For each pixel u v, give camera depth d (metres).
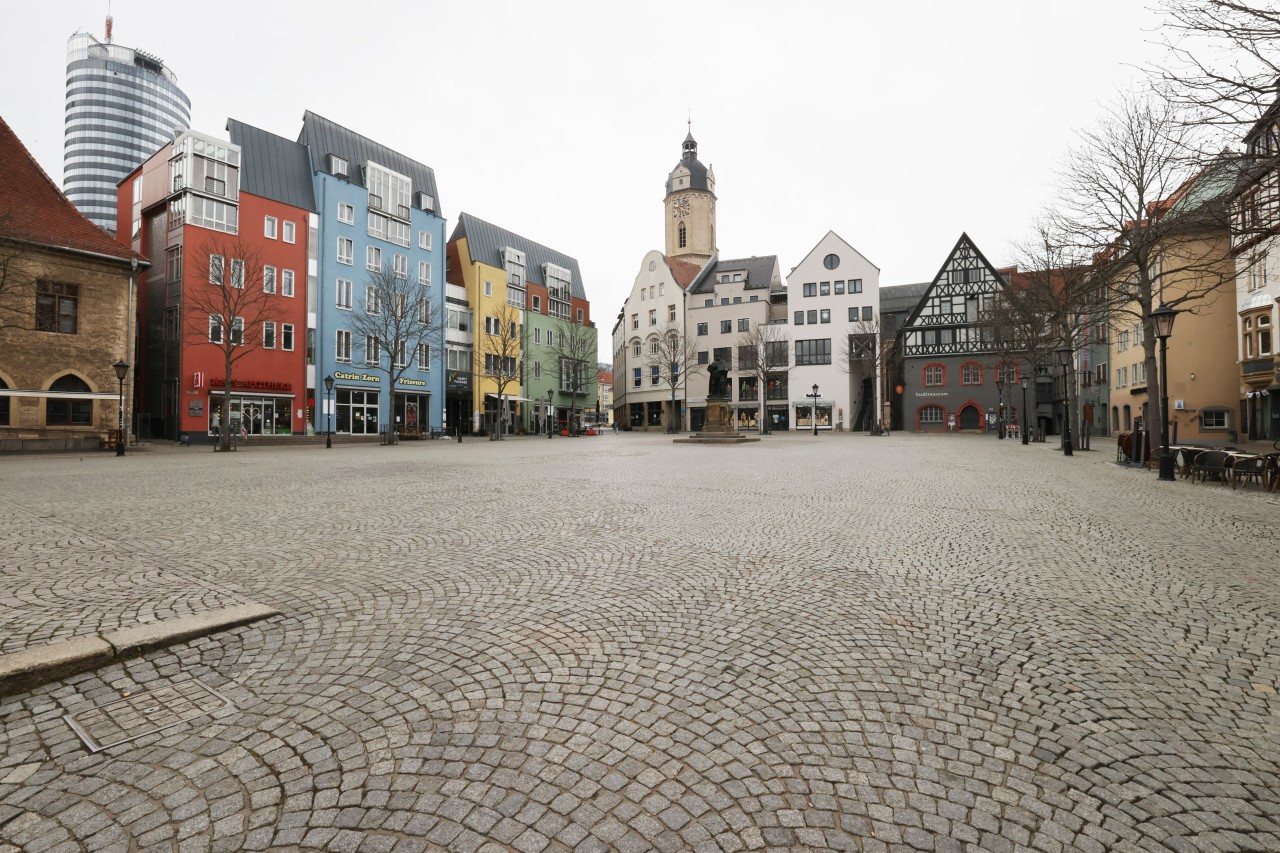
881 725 3.02
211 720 3.01
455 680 3.46
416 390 46.59
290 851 2.15
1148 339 17.69
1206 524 8.38
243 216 36.62
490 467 17.14
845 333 59.81
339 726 2.96
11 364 25.77
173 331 34.88
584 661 3.73
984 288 53.66
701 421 67.88
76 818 2.31
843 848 2.19
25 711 3.09
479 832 2.25
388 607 4.71
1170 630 4.35
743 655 3.85
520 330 58.22
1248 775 2.63
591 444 34.72
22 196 27.17
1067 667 3.71
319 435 38.44
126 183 39.31
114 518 8.48
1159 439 17.00
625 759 2.71
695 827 2.28
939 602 4.95
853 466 17.25
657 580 5.51
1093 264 19.94
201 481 13.22
